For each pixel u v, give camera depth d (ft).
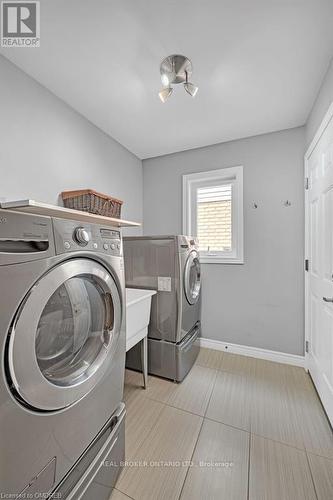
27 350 2.04
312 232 6.07
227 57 4.42
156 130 7.17
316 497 3.28
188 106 5.97
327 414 4.80
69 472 2.53
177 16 3.63
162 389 5.86
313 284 6.01
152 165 9.23
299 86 5.24
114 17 3.64
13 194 4.51
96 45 4.13
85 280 3.07
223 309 8.02
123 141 7.87
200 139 7.75
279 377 6.39
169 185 8.94
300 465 3.76
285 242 7.13
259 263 7.48
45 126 5.20
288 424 4.68
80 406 2.69
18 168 4.61
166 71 4.57
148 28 3.83
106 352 3.19
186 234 8.59
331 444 4.19
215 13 3.59
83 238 2.68
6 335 1.88
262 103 5.85
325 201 5.00
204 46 4.17
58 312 2.74
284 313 7.17
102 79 4.98
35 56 4.35
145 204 9.36
